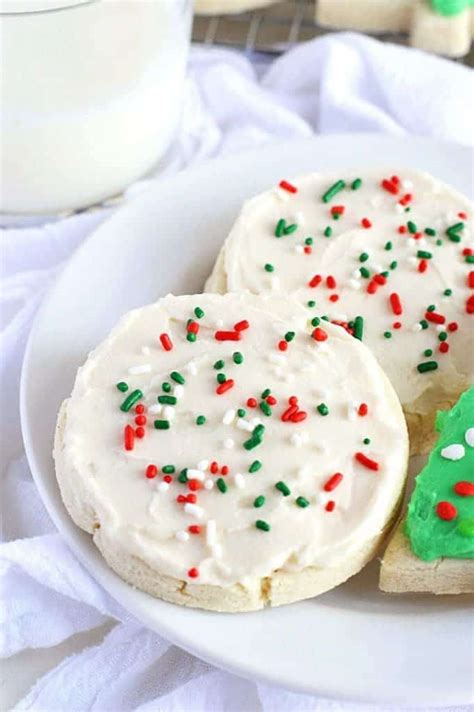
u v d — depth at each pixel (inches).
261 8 20.6
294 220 16.2
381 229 16.1
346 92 18.7
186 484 13.8
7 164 17.0
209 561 13.4
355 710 13.9
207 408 14.2
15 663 14.6
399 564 13.8
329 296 15.6
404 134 18.2
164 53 17.3
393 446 14.1
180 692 14.1
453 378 15.2
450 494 13.9
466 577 13.8
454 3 19.3
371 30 20.1
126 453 14.0
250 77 19.7
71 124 16.7
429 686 13.2
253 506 13.7
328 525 13.7
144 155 17.8
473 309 15.4
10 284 16.9
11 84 16.6
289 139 17.5
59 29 16.9
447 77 18.5
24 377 15.3
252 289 15.7
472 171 17.3
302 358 14.6
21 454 15.9
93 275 16.3
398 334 15.4
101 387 14.5
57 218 17.9
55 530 15.2
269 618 13.7
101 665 14.4
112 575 13.8
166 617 13.6
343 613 13.8
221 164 17.2
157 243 16.6
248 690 14.2
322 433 14.1
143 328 14.9
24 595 14.6
